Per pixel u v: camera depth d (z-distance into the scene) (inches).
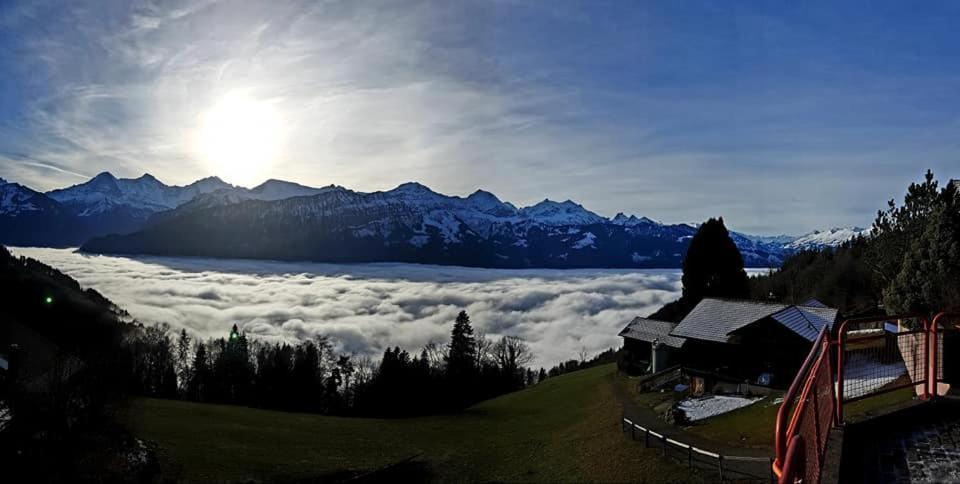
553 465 1503.4
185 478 1379.2
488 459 1700.3
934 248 679.7
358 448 1878.7
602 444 1530.5
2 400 1141.7
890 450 339.6
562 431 1877.5
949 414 394.0
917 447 341.1
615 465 1323.8
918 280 685.9
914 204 902.4
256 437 1935.3
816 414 292.8
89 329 3796.8
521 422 2209.6
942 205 705.0
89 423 1235.9
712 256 2920.8
